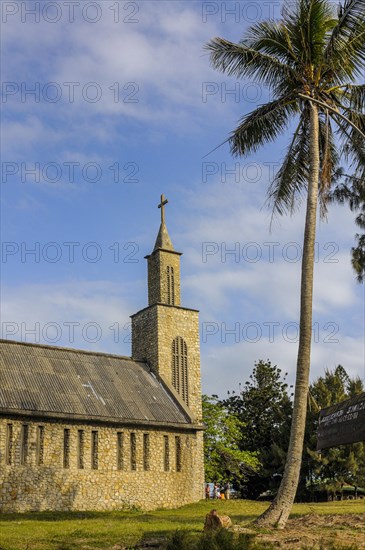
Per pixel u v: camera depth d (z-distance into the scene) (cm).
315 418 5625
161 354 4959
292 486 2216
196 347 5184
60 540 1953
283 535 1925
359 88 2656
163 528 2262
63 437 3891
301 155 2812
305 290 2400
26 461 3709
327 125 2727
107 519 3005
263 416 7138
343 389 6056
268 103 2714
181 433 4500
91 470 3950
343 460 5484
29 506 3634
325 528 2073
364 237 2839
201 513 3494
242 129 2722
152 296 5228
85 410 4016
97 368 4609
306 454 5619
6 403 3706
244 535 1648
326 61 2569
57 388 4100
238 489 6431
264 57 2630
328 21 2588
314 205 2500
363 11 2461
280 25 2608
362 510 3033
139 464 4184
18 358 4219
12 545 1853
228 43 2641
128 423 4166
